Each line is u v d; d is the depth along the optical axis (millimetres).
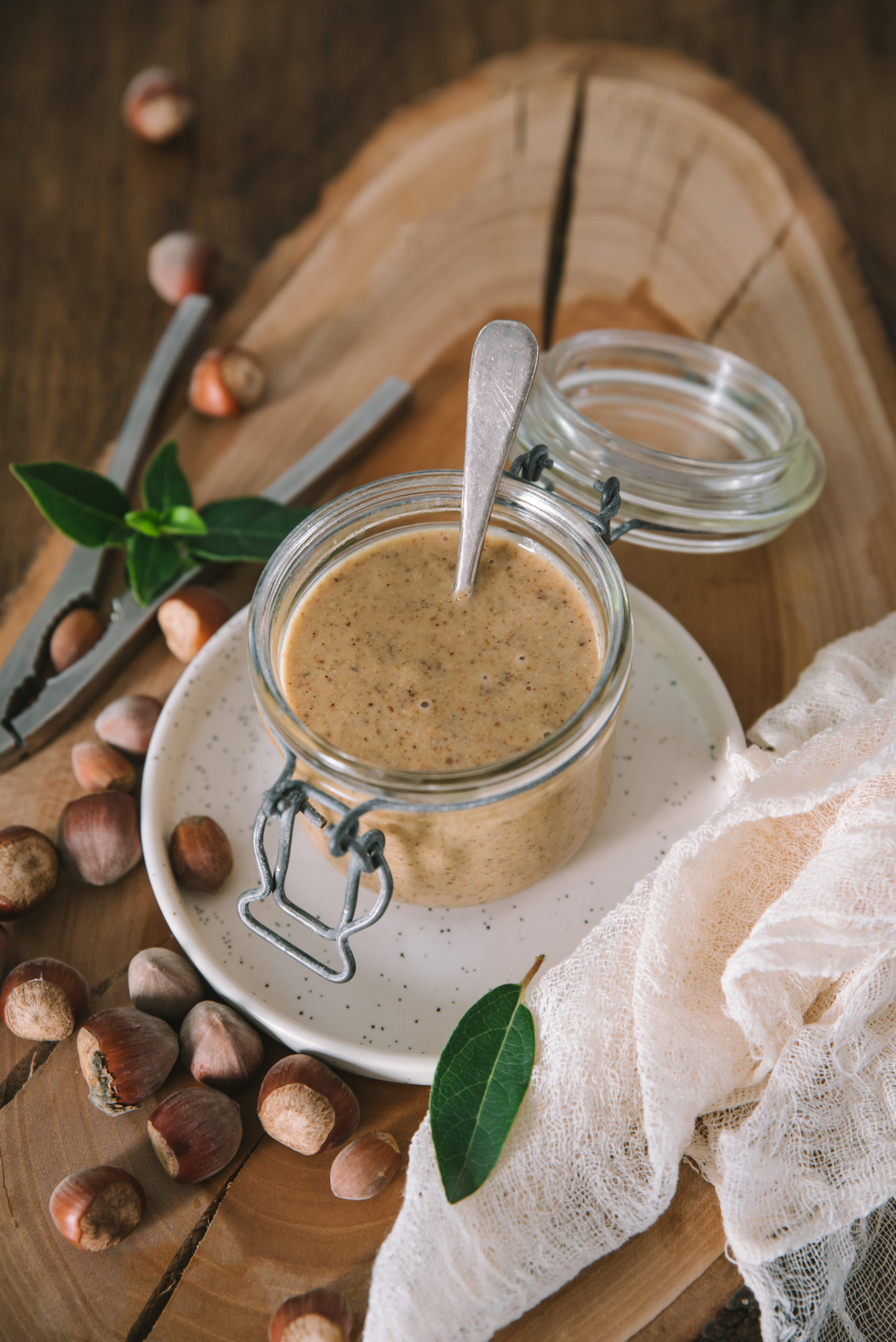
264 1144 322
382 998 331
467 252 490
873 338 463
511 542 340
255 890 303
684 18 554
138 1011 332
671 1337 296
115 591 417
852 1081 310
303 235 500
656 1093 298
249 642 308
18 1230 311
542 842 320
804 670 385
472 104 533
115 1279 305
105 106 542
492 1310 292
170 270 475
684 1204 311
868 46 542
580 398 445
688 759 367
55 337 476
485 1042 310
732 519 390
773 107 524
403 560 338
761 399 430
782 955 301
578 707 315
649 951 313
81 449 447
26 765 382
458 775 287
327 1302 295
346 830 282
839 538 417
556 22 556
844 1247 310
